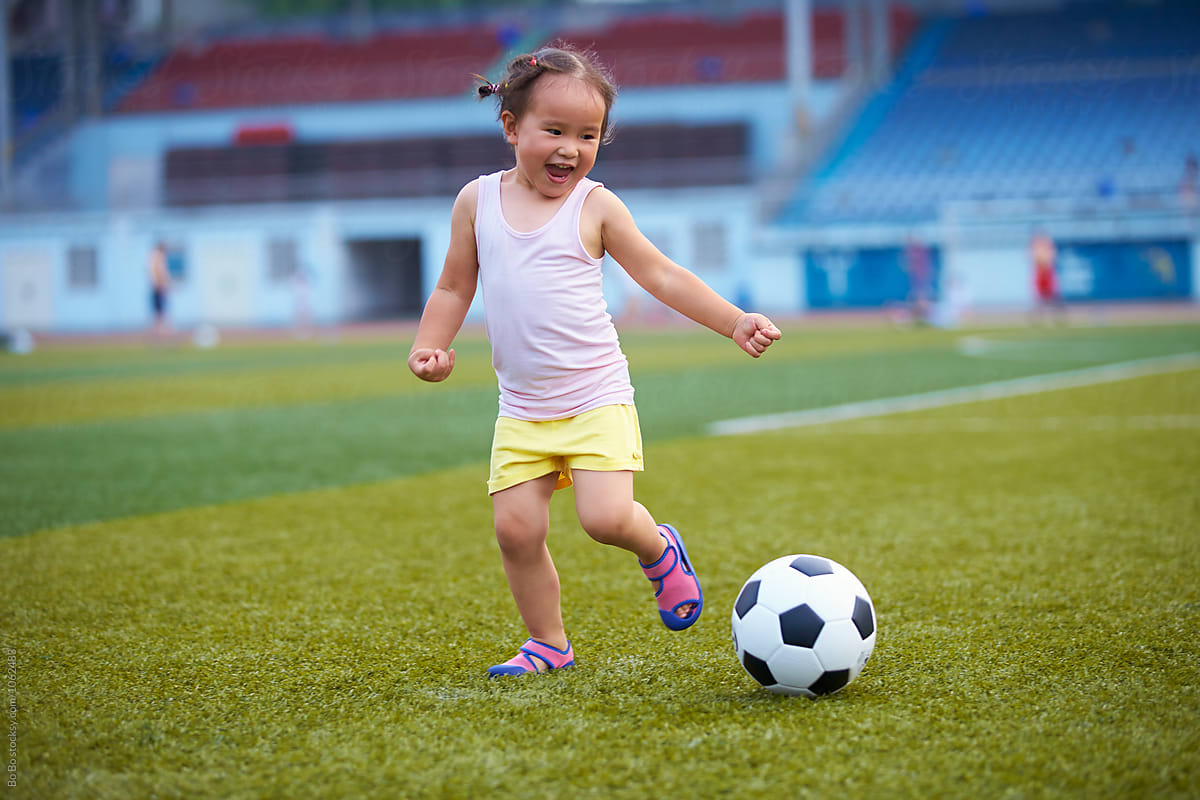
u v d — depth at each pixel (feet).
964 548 17.52
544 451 11.56
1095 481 23.09
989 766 8.94
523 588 11.89
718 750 9.35
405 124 134.82
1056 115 125.59
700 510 21.11
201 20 160.35
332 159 134.41
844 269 116.37
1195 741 9.42
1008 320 98.63
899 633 12.95
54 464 28.02
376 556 17.80
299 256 125.29
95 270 127.95
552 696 10.90
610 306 119.44
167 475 26.23
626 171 125.80
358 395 46.03
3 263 128.88
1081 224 111.65
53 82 150.51
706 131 128.77
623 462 11.39
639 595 15.12
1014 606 14.07
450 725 10.12
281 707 10.81
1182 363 51.34
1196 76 127.65
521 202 11.71
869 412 36.81
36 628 13.89
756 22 148.15
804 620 10.55
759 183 122.21
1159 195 113.50
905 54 138.51
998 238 113.19
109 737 10.03
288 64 150.10
